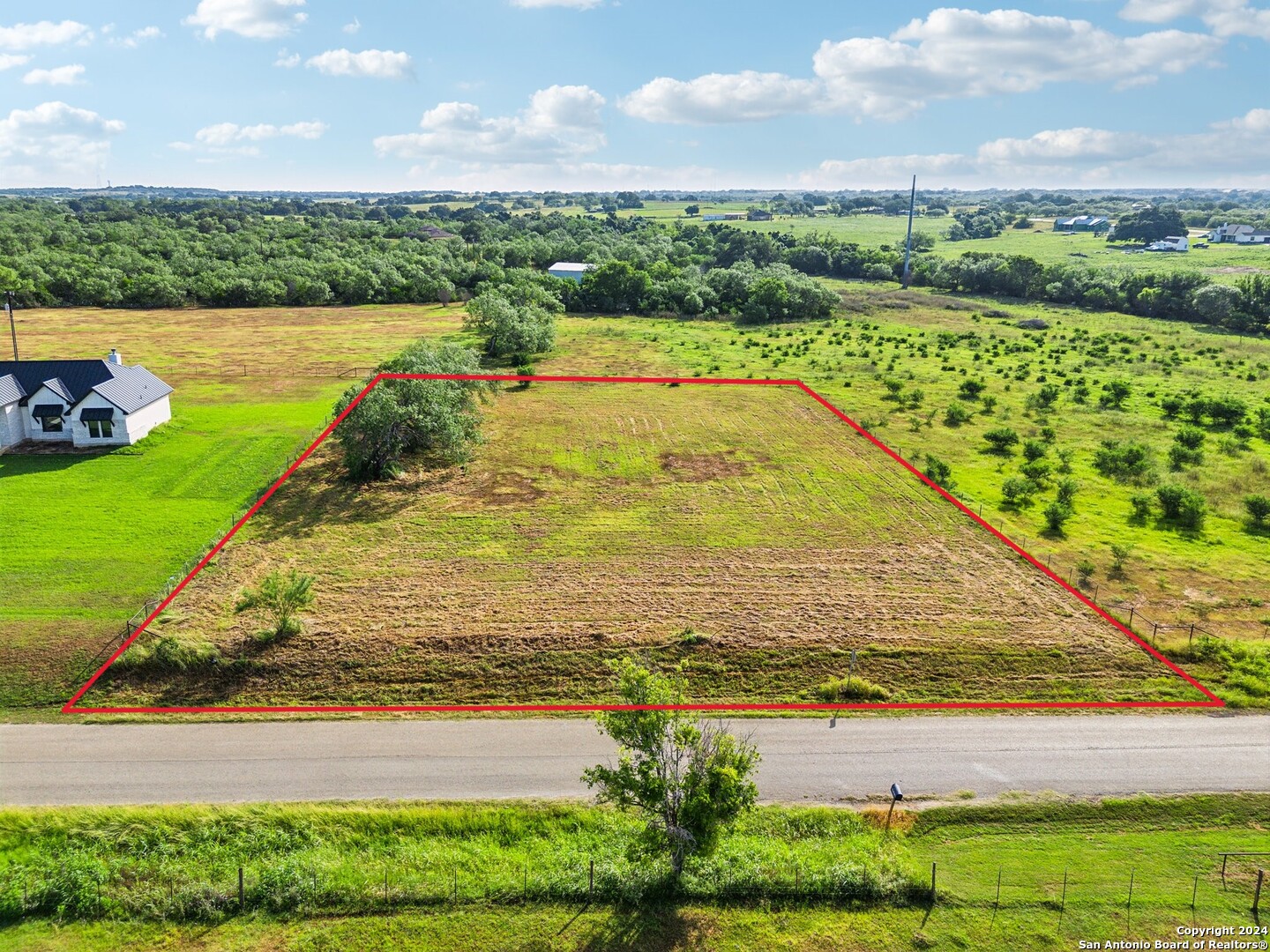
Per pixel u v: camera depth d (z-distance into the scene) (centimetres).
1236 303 11769
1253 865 2523
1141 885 2444
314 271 13712
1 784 2741
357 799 2730
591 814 2691
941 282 15688
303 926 2286
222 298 12694
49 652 3403
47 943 2220
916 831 2647
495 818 2662
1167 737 3092
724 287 13538
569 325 11506
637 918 2327
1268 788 2844
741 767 2377
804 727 3128
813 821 2673
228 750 2942
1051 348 10056
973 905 2367
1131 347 10075
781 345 10312
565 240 18788
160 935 2253
